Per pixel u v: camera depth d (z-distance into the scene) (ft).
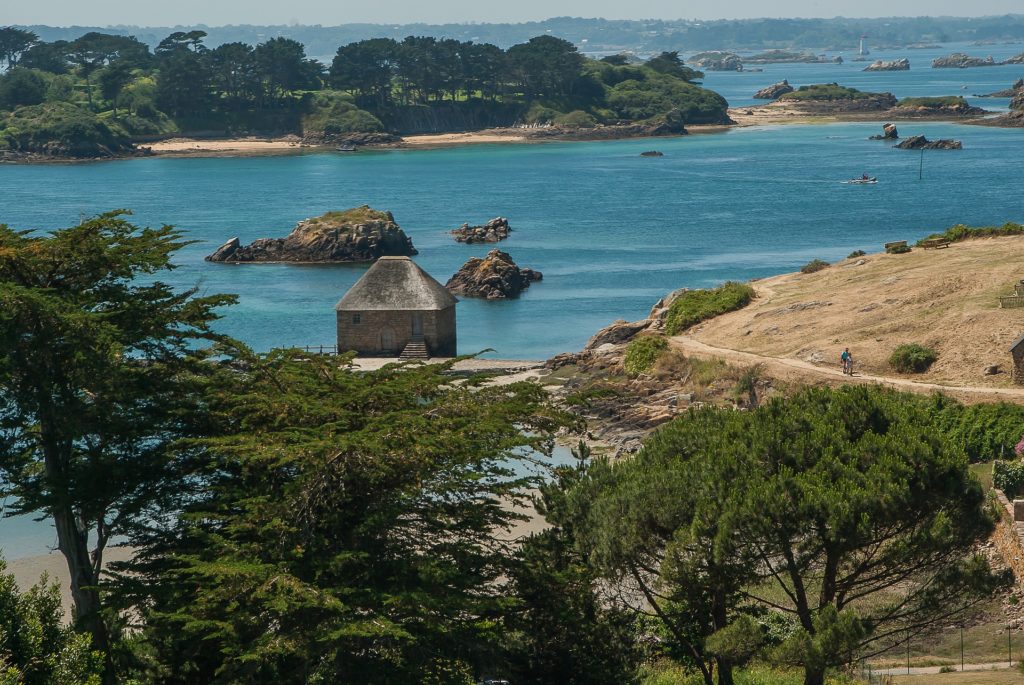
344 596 190.60
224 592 185.06
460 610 197.06
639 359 552.82
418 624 193.47
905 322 519.19
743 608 218.59
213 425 221.25
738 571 197.36
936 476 198.29
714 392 505.66
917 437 204.95
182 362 233.35
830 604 190.90
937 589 206.59
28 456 224.74
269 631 191.52
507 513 216.54
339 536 202.18
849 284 597.93
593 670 214.48
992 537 298.76
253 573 184.14
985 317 497.87
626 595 254.68
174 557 192.75
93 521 231.30
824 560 217.97
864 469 202.59
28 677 160.15
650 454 225.15
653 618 237.25
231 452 205.87
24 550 353.10
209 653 202.59
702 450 216.13
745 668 234.17
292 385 220.43
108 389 216.74
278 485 209.56
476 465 212.64
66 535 216.74
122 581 201.05
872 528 194.39
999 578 207.00
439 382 223.10
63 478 213.05
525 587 212.02
